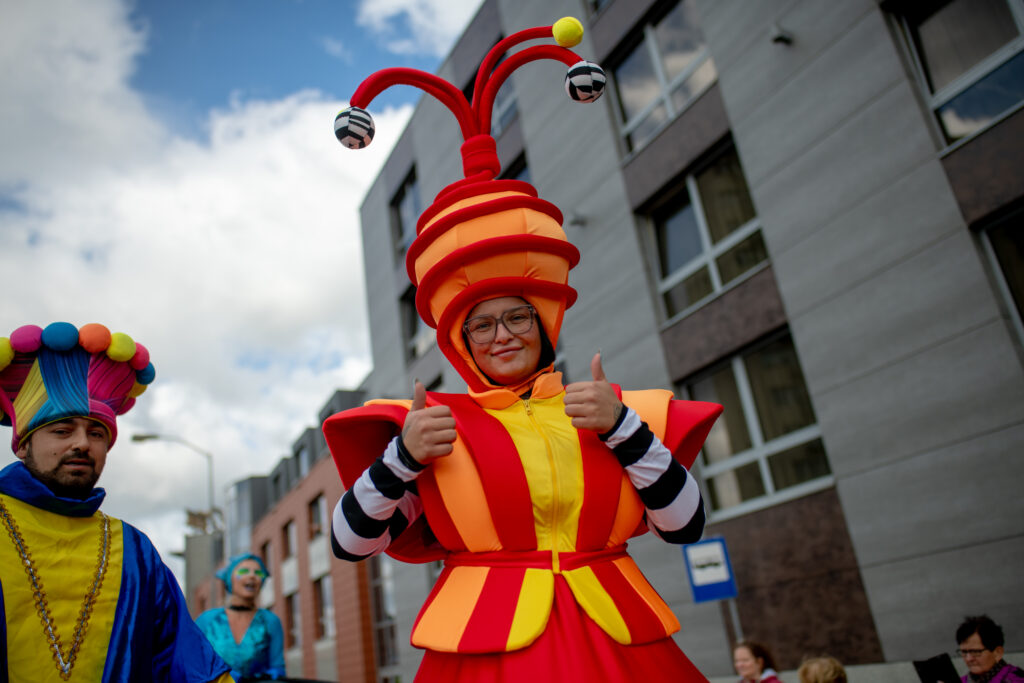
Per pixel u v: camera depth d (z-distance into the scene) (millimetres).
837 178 6355
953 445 5336
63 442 1999
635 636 1500
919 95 5902
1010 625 4895
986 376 5219
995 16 5586
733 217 7656
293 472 25234
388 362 15312
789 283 6668
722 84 7613
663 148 8383
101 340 2115
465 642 1444
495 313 1799
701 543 5785
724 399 7598
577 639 1453
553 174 10086
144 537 2137
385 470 1590
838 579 6035
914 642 5422
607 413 1603
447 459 1643
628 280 8680
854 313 6098
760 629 6672
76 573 1908
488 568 1575
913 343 5664
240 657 4613
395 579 14672
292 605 23656
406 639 14008
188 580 22000
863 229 6109
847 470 6008
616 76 9469
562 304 1895
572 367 9281
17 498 1925
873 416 5859
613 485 1655
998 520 5039
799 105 6762
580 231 9461
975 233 5477
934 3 5973
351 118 1852
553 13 10570
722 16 7664
